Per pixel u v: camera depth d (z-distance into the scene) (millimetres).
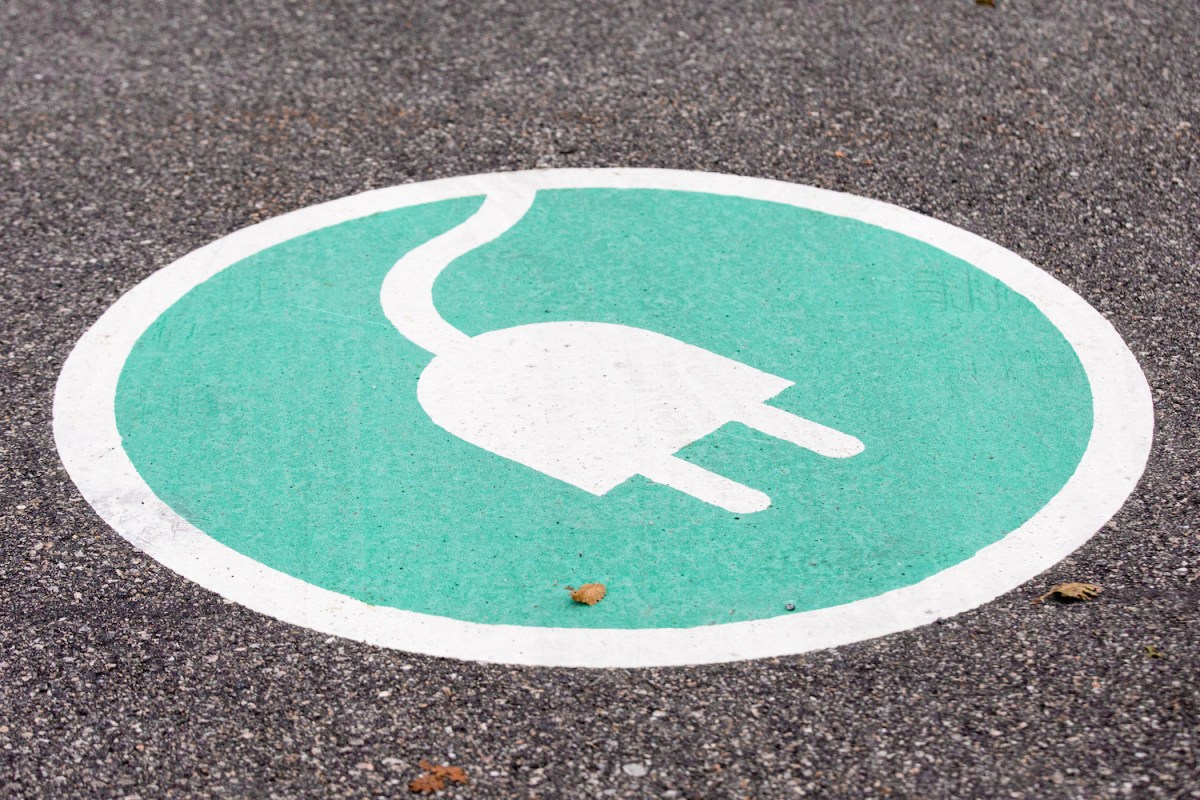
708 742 3949
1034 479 4988
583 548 4730
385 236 6566
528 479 5051
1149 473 4988
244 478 5102
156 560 4715
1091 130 7215
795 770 3844
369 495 5000
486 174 7039
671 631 4371
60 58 8227
